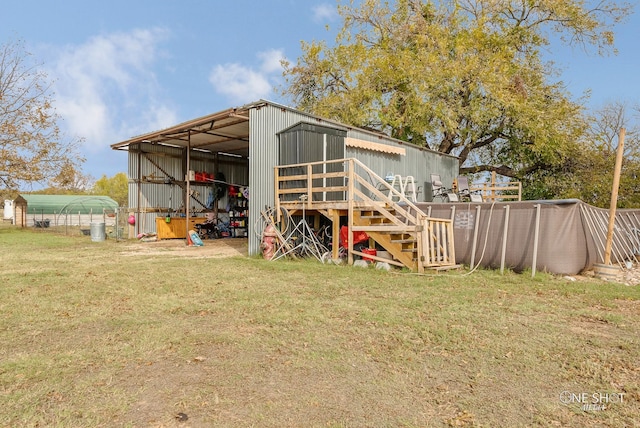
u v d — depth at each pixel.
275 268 7.62
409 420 2.30
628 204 16.67
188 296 5.33
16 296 5.33
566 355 3.27
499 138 20.00
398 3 20.52
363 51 20.25
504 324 4.06
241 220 17.78
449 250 7.77
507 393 2.63
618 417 2.34
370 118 19.78
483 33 18.44
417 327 3.94
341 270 7.37
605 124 22.47
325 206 8.68
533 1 18.11
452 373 2.93
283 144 10.18
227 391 2.65
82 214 27.98
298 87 22.78
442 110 17.31
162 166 16.28
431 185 15.41
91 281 6.40
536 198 19.44
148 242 14.26
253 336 3.71
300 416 2.34
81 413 2.36
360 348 3.41
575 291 5.58
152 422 2.27
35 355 3.24
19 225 27.17
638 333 3.82
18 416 2.31
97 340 3.61
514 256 7.30
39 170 21.05
